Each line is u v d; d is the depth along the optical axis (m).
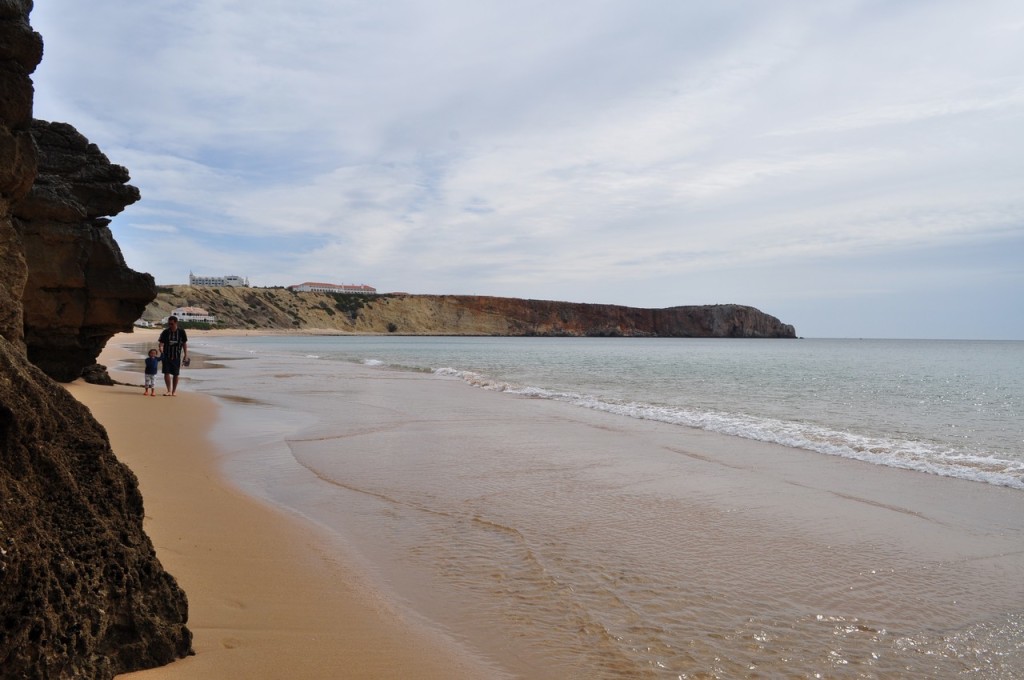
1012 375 38.06
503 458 9.99
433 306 197.50
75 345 15.45
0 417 2.70
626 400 20.41
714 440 12.15
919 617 4.52
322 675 3.30
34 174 5.94
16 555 2.42
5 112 5.64
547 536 6.14
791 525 6.70
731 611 4.54
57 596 2.52
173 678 3.03
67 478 2.92
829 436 12.82
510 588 4.84
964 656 3.97
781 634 4.20
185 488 7.27
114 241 15.56
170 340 16.36
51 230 14.28
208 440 10.82
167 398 15.76
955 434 14.14
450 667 3.57
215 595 4.27
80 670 2.58
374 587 4.73
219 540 5.51
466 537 6.06
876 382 30.98
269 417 14.14
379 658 3.59
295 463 9.34
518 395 20.73
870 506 7.52
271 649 3.55
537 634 4.08
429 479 8.48
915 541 6.22
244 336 128.75
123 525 3.20
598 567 5.34
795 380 31.55
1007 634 4.28
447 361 48.62
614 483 8.45
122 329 16.12
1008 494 8.20
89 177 14.96
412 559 5.43
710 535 6.29
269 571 4.88
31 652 2.37
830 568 5.45
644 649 3.93
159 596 3.17
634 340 168.62
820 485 8.58
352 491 7.77
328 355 54.75
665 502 7.53
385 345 94.06
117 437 10.04
